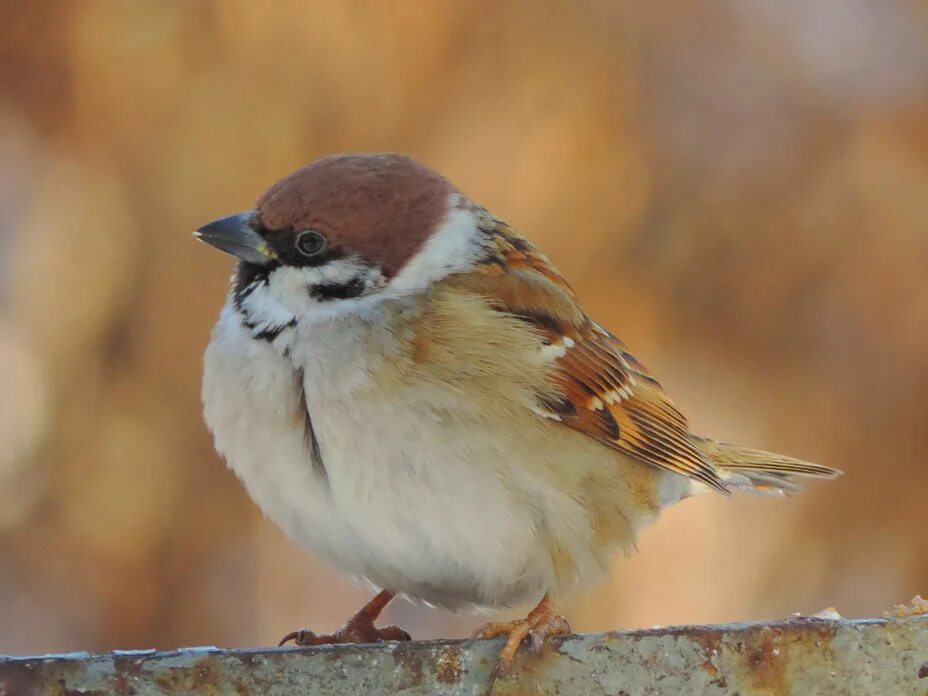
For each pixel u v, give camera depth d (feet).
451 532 21.36
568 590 22.35
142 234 33.68
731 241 33.96
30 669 16.90
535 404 21.76
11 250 33.83
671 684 17.99
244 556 33.76
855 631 18.10
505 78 34.09
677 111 34.50
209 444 33.63
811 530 33.30
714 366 33.76
